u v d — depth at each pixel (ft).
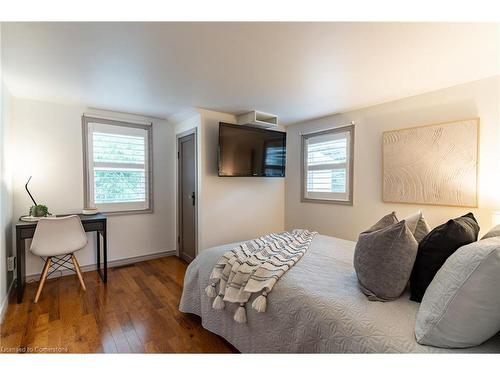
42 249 7.99
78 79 7.63
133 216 11.96
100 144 10.98
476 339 2.92
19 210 9.21
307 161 12.99
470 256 3.02
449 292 3.03
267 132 12.16
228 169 10.91
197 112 11.02
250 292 4.93
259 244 7.18
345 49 5.90
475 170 7.56
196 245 11.48
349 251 6.84
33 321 6.82
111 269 11.06
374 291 4.20
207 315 6.18
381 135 9.84
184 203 12.57
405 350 3.06
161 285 9.34
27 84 7.97
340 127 11.34
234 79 7.66
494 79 7.28
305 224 13.00
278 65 6.73
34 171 9.54
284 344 4.40
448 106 8.16
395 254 4.11
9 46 5.72
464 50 5.90
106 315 7.18
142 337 6.17
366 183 10.36
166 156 12.94
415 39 5.45
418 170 8.73
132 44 5.69
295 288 4.57
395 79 7.62
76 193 10.43
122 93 8.89
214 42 5.63
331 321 3.78
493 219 6.84
